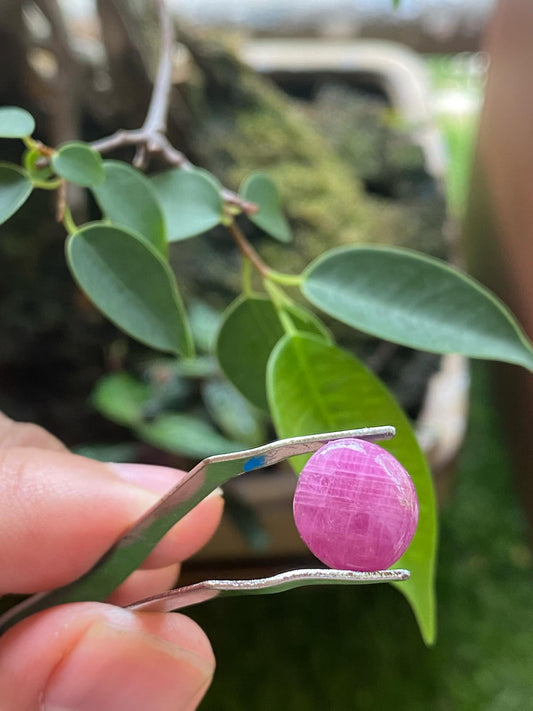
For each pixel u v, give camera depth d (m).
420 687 0.11
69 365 0.12
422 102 0.15
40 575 0.07
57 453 0.07
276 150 0.14
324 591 0.12
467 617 0.12
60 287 0.12
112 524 0.07
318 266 0.07
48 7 0.11
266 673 0.11
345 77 0.16
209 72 0.14
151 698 0.06
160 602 0.06
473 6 0.18
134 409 0.11
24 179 0.06
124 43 0.11
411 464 0.06
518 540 0.13
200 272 0.12
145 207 0.07
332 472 0.05
